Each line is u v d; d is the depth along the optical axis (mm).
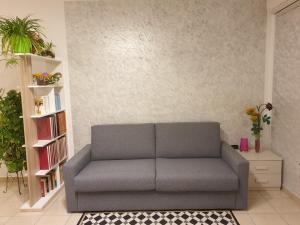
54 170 3037
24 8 3123
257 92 3223
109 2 3107
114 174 2469
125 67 3203
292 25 2691
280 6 2775
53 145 2891
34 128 2654
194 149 2984
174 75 3207
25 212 2570
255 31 3119
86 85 3240
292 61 2703
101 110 3283
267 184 2924
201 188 2402
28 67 2518
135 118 3293
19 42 2412
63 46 3178
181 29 3131
